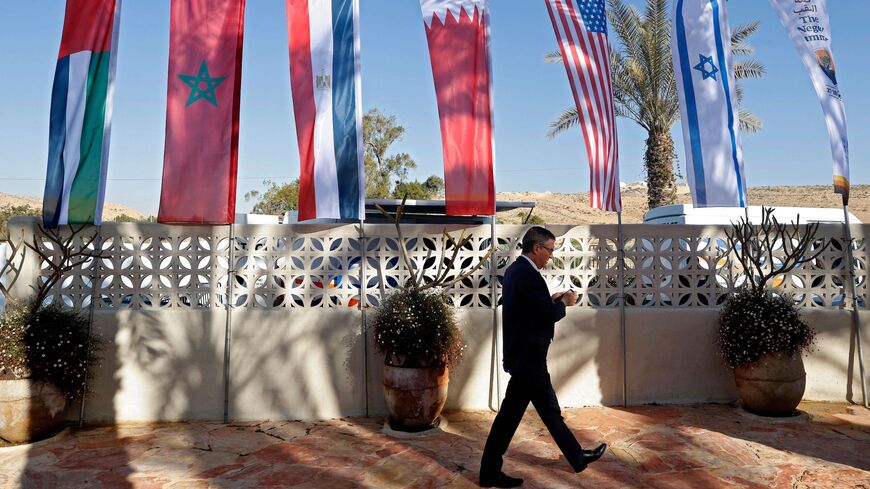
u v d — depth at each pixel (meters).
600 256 6.15
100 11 5.66
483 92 5.79
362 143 5.71
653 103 16.72
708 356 6.17
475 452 4.83
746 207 6.14
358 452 4.85
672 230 6.17
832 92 6.44
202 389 5.77
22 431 4.99
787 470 4.40
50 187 5.51
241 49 5.70
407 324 5.24
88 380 5.61
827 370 6.19
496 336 5.97
